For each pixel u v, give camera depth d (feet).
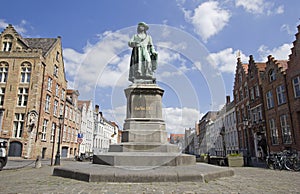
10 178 24.03
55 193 16.10
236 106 110.22
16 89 86.02
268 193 17.01
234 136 111.75
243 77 101.76
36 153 83.35
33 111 83.97
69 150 114.11
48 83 95.09
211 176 22.67
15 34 91.61
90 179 20.76
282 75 69.87
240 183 21.21
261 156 79.25
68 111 115.55
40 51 89.81
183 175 21.08
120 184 19.51
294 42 64.75
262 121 81.66
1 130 81.71
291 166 41.22
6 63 88.79
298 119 62.64
